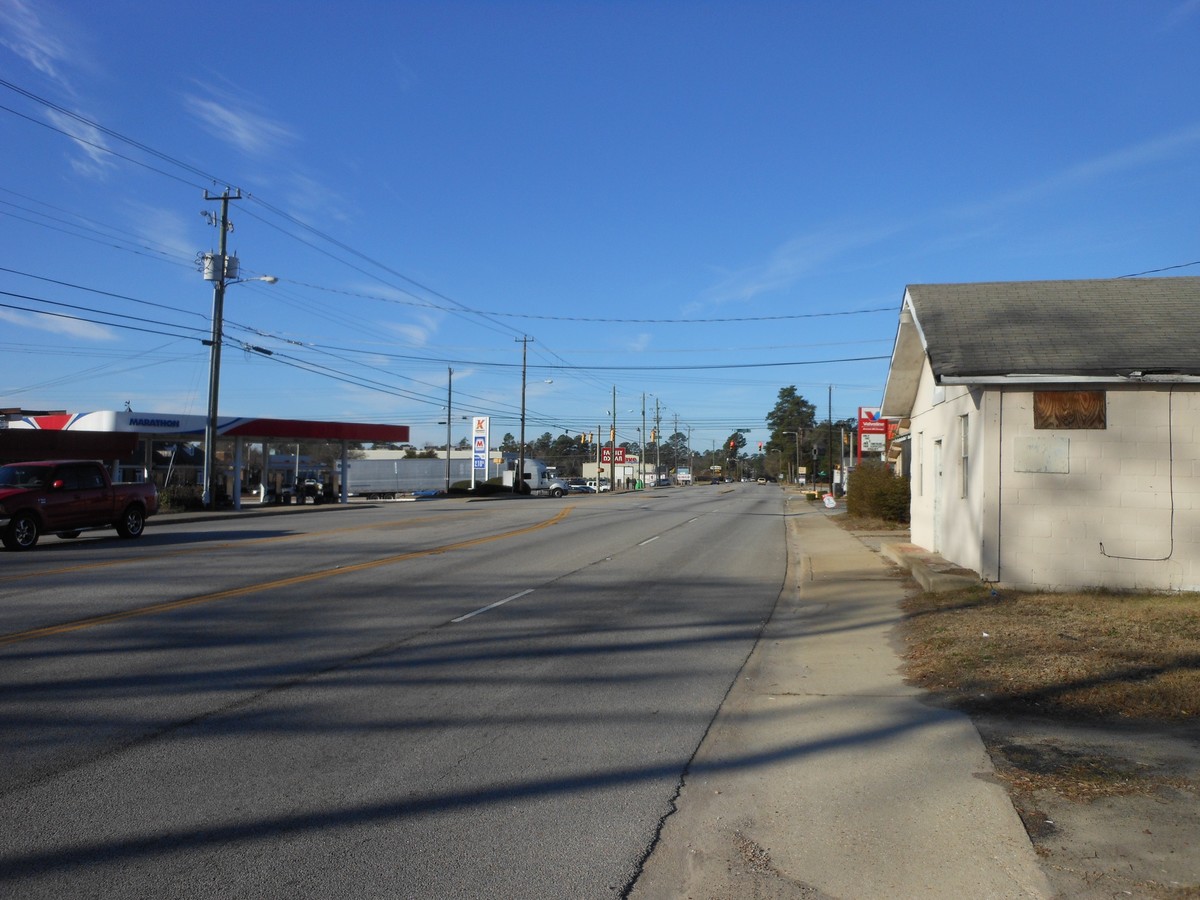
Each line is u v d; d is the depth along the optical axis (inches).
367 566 668.7
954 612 461.4
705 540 1033.5
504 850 188.5
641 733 274.8
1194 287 630.5
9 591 522.3
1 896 165.8
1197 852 183.9
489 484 2800.2
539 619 471.8
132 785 222.4
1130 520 510.9
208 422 1504.7
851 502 1441.9
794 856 187.8
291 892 168.9
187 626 424.5
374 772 234.1
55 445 1269.7
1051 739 258.8
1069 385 516.1
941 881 175.3
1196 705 285.4
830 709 303.1
